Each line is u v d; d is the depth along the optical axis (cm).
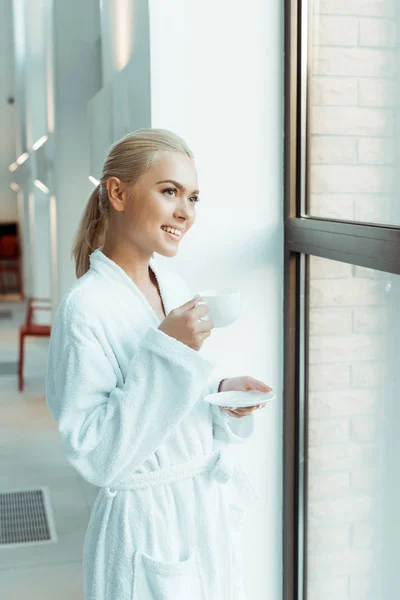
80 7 446
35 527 342
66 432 136
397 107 158
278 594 222
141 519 144
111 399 136
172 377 133
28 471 414
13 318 993
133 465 138
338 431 196
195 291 206
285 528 217
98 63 457
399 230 151
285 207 208
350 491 194
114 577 143
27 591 283
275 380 215
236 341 211
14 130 1251
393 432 174
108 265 149
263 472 217
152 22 196
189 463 149
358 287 182
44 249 862
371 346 179
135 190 144
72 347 138
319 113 194
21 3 983
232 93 203
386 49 161
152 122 199
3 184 1309
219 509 156
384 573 182
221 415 156
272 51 204
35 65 790
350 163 178
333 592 204
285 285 210
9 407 549
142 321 148
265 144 207
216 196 205
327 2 187
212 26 199
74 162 474
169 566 141
